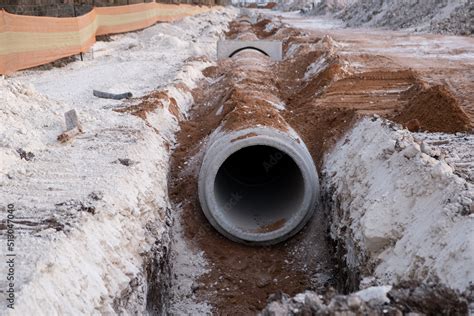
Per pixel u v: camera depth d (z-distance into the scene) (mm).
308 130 10875
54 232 5145
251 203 9703
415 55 18141
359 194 7223
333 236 7906
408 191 6137
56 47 15836
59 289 4480
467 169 6621
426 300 4043
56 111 9398
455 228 4910
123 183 6844
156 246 6816
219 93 13539
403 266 5320
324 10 50344
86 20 18359
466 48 19656
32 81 14258
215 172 8469
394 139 7523
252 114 9617
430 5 29531
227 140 8711
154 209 7352
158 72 15516
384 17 33125
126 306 5359
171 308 7379
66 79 14594
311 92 13391
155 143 9398
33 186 6520
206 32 27922
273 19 37844
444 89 9500
